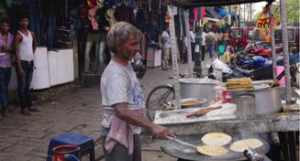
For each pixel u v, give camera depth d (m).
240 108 3.77
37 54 9.56
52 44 10.77
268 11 6.13
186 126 3.81
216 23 25.31
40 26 10.29
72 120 8.02
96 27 12.26
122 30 3.08
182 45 17.92
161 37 17.62
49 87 10.30
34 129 7.31
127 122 3.10
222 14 25.62
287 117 3.69
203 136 3.75
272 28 5.96
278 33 10.27
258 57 10.00
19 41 8.18
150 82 13.31
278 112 3.90
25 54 8.28
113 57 3.17
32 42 8.48
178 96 4.95
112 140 3.20
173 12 5.25
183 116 4.05
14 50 8.15
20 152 6.12
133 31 3.11
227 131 3.77
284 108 3.99
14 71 9.09
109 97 3.08
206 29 21.77
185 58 19.16
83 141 4.36
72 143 4.29
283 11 4.26
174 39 5.13
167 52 17.36
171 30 5.16
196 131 3.81
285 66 4.33
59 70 10.81
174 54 5.10
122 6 13.67
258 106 3.79
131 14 14.64
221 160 3.27
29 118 8.07
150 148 6.42
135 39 3.11
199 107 4.55
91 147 4.42
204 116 3.94
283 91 4.58
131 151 3.25
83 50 12.43
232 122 3.74
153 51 17.78
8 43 8.13
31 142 6.58
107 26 12.62
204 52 19.88
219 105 4.28
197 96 5.11
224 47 16.55
